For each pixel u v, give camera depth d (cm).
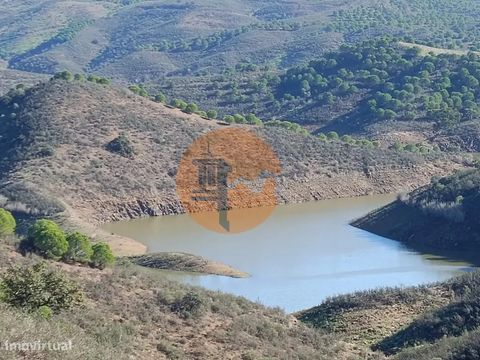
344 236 7719
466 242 7025
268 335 3491
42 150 9575
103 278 3578
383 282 5747
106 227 8500
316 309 4522
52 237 3681
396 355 3403
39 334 2116
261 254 6838
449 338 3378
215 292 3947
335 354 3538
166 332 3238
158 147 10238
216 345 3228
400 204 8175
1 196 8150
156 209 9181
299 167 10469
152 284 3681
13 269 2972
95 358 2225
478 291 3956
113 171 9519
